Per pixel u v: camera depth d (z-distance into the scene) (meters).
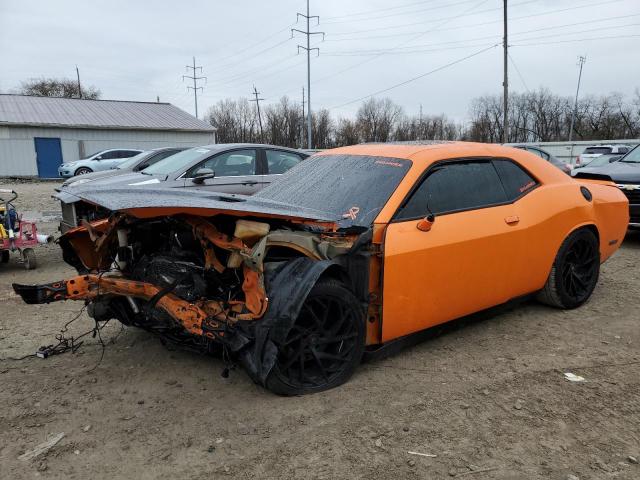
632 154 9.07
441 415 3.01
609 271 6.36
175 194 3.35
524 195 4.29
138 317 3.62
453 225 3.70
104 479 2.50
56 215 12.90
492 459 2.61
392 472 2.52
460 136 76.50
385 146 4.31
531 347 3.97
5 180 30.91
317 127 68.81
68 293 3.25
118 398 3.26
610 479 2.45
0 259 7.48
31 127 32.22
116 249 3.77
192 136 37.69
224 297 3.26
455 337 4.17
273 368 3.05
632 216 7.68
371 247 3.36
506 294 4.16
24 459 2.66
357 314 3.32
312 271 3.07
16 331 4.46
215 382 3.45
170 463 2.61
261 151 8.38
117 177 8.22
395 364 3.68
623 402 3.15
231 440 2.79
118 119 36.22
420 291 3.53
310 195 3.96
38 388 3.41
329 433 2.84
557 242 4.46
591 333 4.25
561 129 73.88
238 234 3.01
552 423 2.93
